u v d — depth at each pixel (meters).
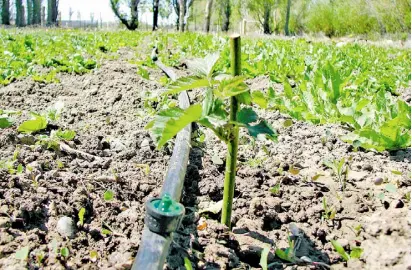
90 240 1.91
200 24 55.56
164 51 9.19
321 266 1.82
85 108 3.89
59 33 16.17
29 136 2.80
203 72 1.73
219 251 1.82
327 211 2.16
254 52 8.36
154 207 1.54
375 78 5.82
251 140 3.12
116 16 39.56
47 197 2.10
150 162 2.71
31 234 1.86
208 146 3.01
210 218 2.14
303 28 37.00
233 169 1.87
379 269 1.78
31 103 4.06
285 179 2.51
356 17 30.12
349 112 3.67
